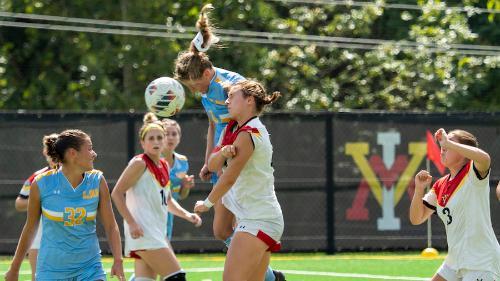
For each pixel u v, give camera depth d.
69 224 25.55
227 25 88.44
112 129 52.31
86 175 25.88
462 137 27.11
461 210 26.52
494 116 53.53
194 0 88.69
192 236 52.78
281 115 53.56
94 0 88.31
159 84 32.84
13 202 52.09
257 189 25.53
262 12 89.25
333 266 47.66
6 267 47.41
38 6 88.50
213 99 29.47
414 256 52.12
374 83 92.25
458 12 93.62
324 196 53.72
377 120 53.81
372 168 53.84
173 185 38.03
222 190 25.17
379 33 96.25
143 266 31.03
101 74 86.19
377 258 51.31
